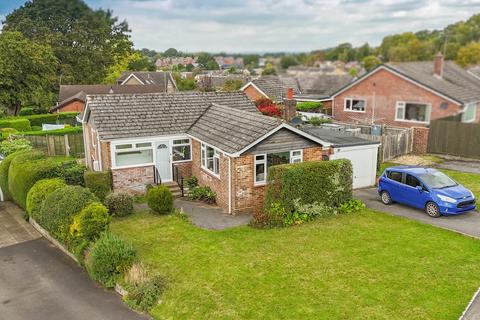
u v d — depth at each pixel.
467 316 9.36
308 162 16.53
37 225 16.89
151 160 21.38
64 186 16.48
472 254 12.62
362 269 11.79
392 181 17.83
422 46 67.31
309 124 31.09
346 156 20.33
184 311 10.22
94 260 12.09
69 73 68.88
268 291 10.80
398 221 15.77
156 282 11.36
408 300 10.12
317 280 11.23
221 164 18.19
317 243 13.74
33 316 10.62
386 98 35.47
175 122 22.16
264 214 15.79
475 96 33.59
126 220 16.70
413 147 28.52
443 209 15.83
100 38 72.69
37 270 13.28
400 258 12.45
